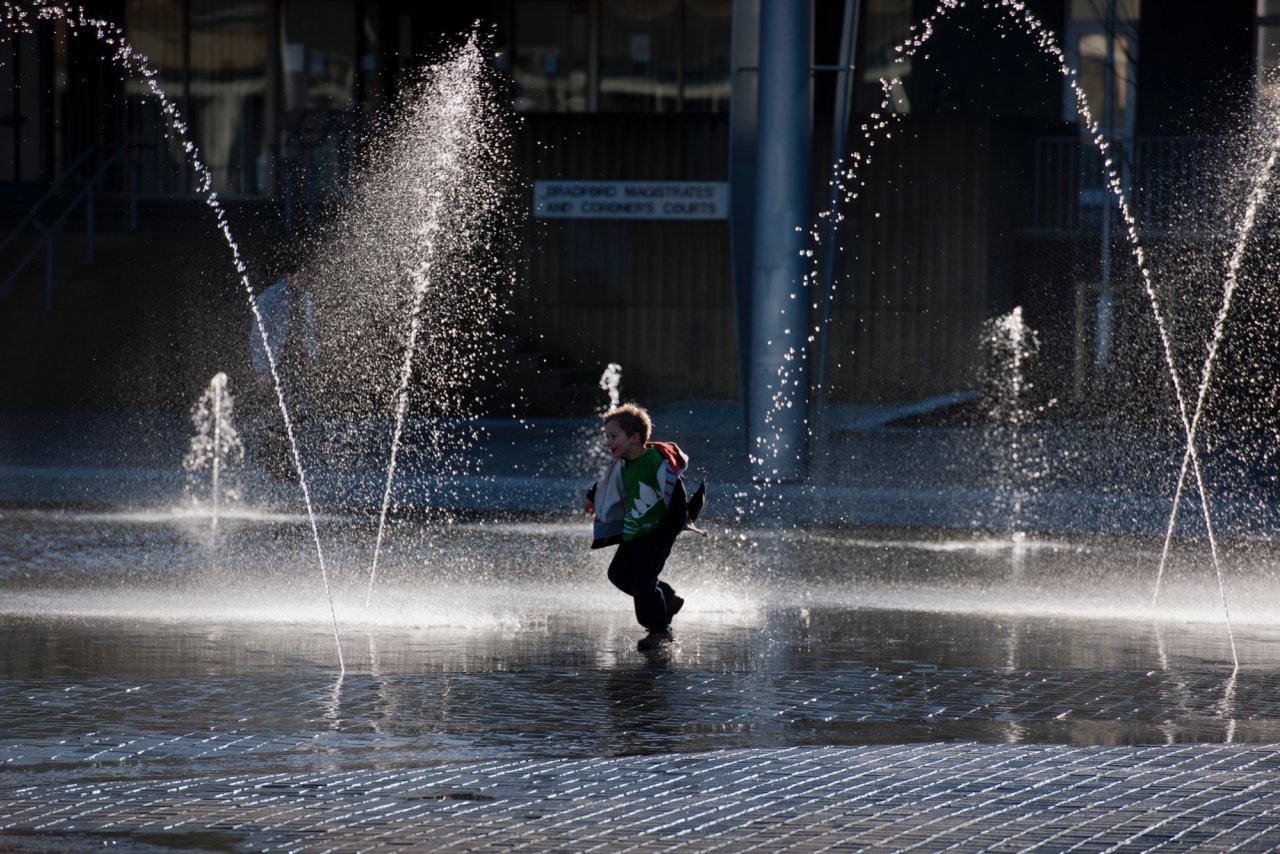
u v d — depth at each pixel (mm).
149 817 12789
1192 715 17438
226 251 69375
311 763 14922
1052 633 23500
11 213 71438
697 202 69375
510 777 14211
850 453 55750
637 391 72875
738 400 72000
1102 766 14688
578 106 79312
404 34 79438
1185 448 59281
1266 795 13586
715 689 18797
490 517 40094
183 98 78250
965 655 21391
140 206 72125
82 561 30906
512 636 22672
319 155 72875
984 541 36469
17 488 43938
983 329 69875
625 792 13633
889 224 70250
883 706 17875
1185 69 76000
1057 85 77812
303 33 78312
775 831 12414
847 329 70688
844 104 47656
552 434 60875
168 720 16719
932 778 14164
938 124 69500
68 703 17531
